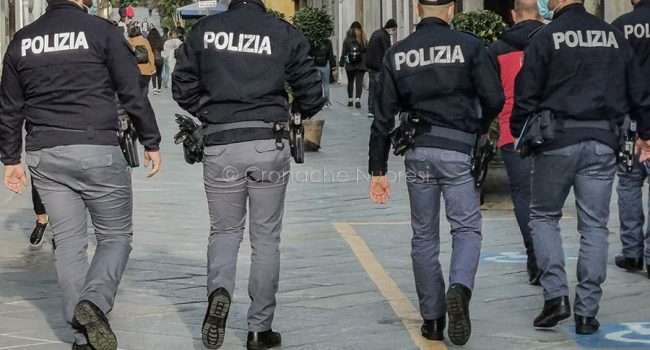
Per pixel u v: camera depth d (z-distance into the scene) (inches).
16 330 307.4
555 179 296.2
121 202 274.7
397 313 323.6
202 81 280.1
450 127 284.0
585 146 292.5
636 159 366.3
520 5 355.3
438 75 282.7
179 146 813.9
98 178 269.4
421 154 285.3
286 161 281.0
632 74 297.3
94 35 270.5
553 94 293.6
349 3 1807.3
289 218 507.2
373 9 1681.8
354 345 289.6
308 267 394.3
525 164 353.7
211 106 278.5
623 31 356.5
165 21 2967.5
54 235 275.9
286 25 281.0
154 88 1477.6
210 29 278.8
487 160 286.5
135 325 313.0
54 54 269.3
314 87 281.7
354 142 852.6
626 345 286.4
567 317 298.0
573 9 295.9
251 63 276.7
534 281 359.6
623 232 379.6
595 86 291.9
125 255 273.9
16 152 280.1
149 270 390.3
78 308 257.6
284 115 280.7
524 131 298.4
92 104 269.3
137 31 844.0
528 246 358.6
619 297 341.1
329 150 799.1
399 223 491.2
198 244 442.6
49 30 271.4
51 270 393.1
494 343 290.4
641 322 310.5
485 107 283.3
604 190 295.9
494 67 283.7
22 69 270.8
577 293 298.7
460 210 285.6
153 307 334.6
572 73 291.6
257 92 275.9
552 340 292.8
